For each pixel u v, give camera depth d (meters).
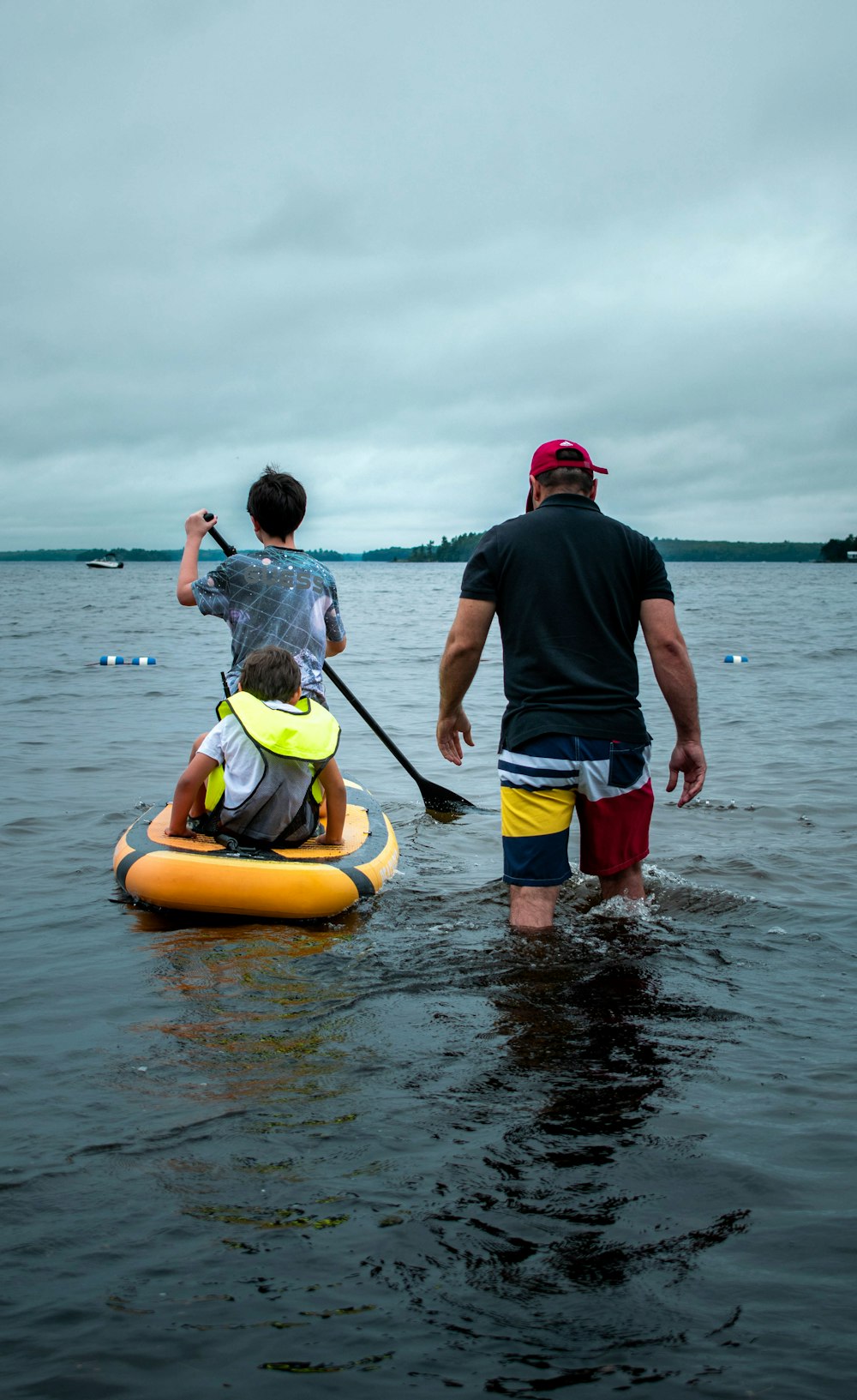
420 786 5.84
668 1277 1.66
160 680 12.62
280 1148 2.05
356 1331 1.55
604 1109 2.22
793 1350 1.50
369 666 15.13
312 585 4.56
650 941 3.45
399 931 3.61
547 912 3.62
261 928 3.64
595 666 3.56
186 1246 1.74
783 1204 1.86
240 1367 1.47
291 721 4.19
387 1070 2.42
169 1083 2.35
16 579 85.25
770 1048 2.55
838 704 10.41
